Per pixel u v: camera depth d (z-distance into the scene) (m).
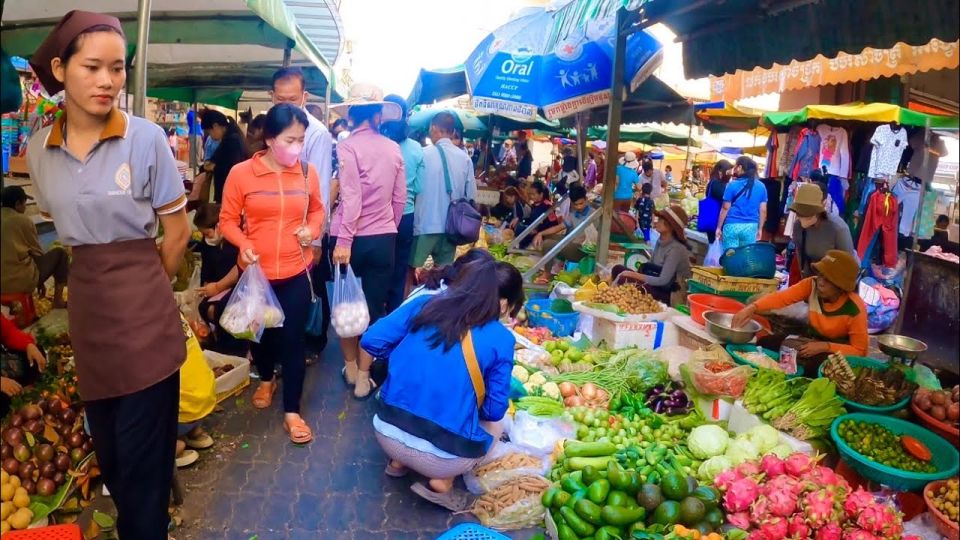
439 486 3.28
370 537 3.05
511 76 7.51
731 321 4.48
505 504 3.23
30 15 4.82
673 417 4.11
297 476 3.50
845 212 9.02
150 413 2.36
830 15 4.27
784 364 4.12
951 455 3.00
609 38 7.13
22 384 3.26
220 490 3.31
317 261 4.44
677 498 2.99
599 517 2.94
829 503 2.81
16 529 2.54
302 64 7.97
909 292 3.19
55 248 4.41
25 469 2.93
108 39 2.02
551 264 8.35
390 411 3.17
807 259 5.21
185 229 2.42
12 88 1.84
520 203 11.38
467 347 3.11
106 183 2.15
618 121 6.47
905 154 8.37
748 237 8.64
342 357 5.34
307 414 4.24
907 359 3.55
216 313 4.79
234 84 8.77
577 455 3.45
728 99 8.08
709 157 24.94
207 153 10.19
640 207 13.39
